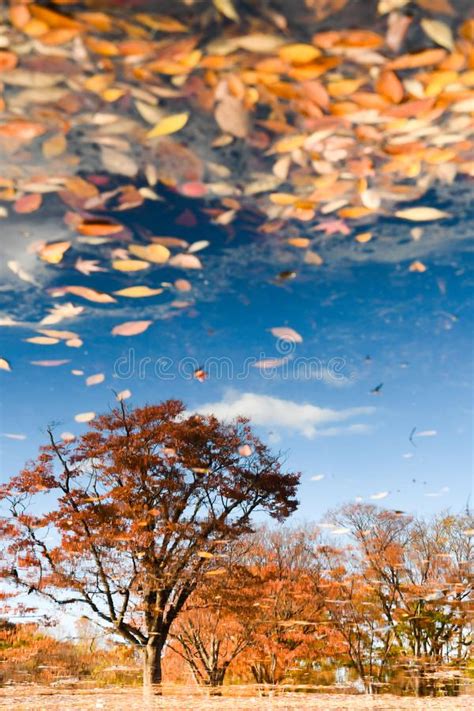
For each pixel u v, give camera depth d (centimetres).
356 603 1781
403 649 1817
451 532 1852
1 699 988
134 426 1388
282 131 430
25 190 452
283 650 1675
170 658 1952
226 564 1355
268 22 349
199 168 464
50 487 1318
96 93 394
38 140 419
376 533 1827
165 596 1335
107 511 1298
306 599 1762
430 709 884
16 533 1294
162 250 495
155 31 354
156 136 427
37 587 1291
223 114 413
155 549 1312
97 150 441
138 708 862
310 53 362
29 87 383
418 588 1759
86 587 1300
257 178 473
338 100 396
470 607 1722
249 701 988
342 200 495
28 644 1431
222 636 1736
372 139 431
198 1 334
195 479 1370
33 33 342
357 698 1100
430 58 359
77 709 845
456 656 1758
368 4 342
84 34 352
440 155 448
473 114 405
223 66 380
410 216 507
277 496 1410
